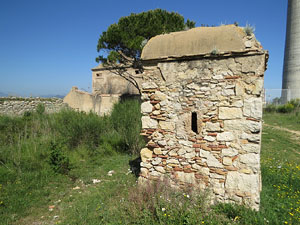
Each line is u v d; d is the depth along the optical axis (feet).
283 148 26.81
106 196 13.52
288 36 56.49
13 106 47.55
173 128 12.91
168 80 13.01
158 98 13.30
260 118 10.94
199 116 12.19
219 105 11.75
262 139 30.99
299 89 55.88
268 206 11.75
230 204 11.18
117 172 18.21
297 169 18.47
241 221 10.28
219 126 11.76
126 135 25.31
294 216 10.89
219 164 11.75
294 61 55.52
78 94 53.67
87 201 12.94
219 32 11.81
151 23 31.68
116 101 40.06
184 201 11.21
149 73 13.64
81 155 22.52
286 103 55.42
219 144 11.76
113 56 33.32
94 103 48.88
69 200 13.30
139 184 13.71
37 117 33.76
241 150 11.29
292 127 39.11
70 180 16.55
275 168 18.57
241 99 11.28
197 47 12.12
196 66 12.27
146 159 13.88
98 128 27.09
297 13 53.67
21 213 11.73
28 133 26.91
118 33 32.27
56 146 19.29
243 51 11.00
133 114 27.48
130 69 52.95
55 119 31.86
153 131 13.53
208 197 11.69
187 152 12.55
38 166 18.16
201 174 12.18
